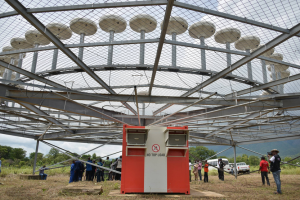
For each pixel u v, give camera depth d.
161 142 11.72
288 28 11.93
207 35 15.02
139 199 9.80
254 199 10.88
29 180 22.78
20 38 16.72
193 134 31.19
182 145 11.48
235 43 15.82
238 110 20.72
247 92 19.77
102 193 11.88
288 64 15.84
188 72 18.50
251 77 18.39
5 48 18.80
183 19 14.00
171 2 9.55
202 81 19.53
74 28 14.76
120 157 25.67
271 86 17.61
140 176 11.32
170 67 17.58
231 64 15.42
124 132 11.81
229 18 11.43
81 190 11.44
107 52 16.08
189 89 20.36
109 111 25.72
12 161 83.69
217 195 11.20
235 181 23.08
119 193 11.41
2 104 20.83
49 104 19.38
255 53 13.47
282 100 18.22
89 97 19.03
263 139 30.86
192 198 10.28
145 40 13.34
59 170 41.59
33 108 21.14
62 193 11.38
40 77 17.77
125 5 10.66
